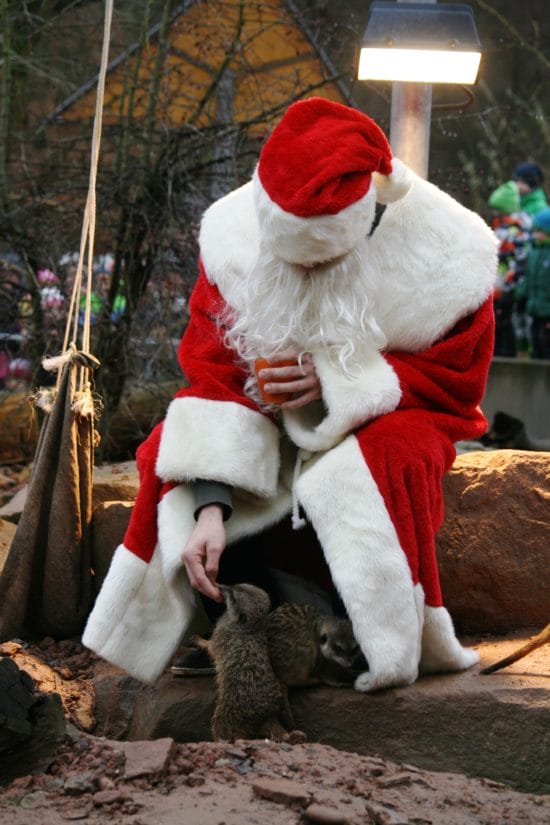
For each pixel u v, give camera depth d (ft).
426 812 10.18
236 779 10.53
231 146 24.79
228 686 12.44
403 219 13.09
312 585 13.85
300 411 13.21
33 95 28.94
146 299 24.77
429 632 12.66
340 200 12.05
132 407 25.62
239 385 13.29
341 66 26.96
